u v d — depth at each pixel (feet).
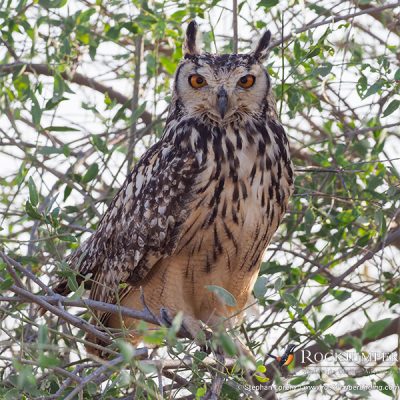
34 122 37.42
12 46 40.73
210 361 29.55
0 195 42.93
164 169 35.29
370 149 38.70
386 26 40.52
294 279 39.06
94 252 37.96
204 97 35.40
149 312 31.35
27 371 24.00
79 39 40.88
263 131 35.40
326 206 40.09
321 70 36.14
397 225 40.91
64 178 38.88
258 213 34.63
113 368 24.29
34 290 40.60
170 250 35.17
